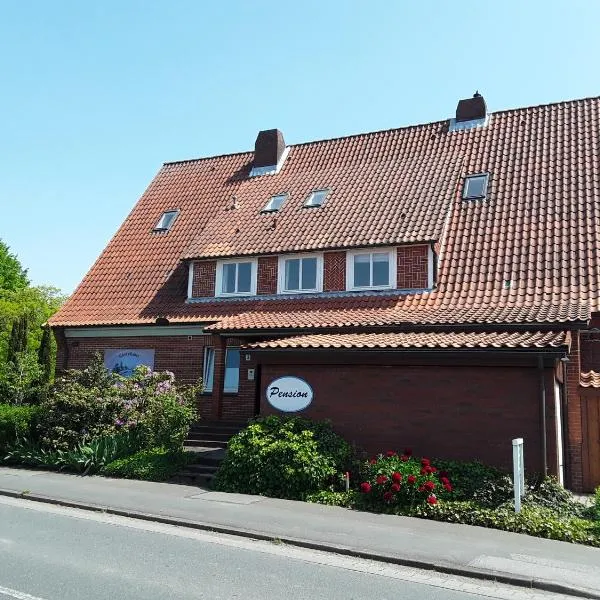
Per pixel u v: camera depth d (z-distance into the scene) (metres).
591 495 13.05
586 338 14.89
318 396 13.67
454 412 12.51
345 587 7.07
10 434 16.11
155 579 7.11
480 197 19.09
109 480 13.63
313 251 18.36
